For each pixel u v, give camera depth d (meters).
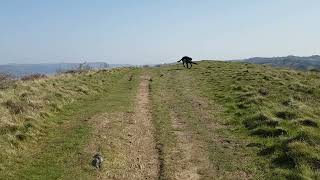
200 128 23.00
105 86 38.75
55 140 19.62
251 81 39.03
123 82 43.38
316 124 21.61
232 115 25.86
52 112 24.75
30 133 19.67
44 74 39.56
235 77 43.31
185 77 47.88
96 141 19.34
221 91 35.69
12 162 16.45
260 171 16.14
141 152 18.86
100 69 56.22
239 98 30.56
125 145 19.61
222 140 20.55
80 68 55.94
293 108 25.92
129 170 16.62
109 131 21.31
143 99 32.56
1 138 18.00
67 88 32.75
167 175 15.92
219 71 51.47
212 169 16.59
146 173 16.39
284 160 16.80
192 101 31.52
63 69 53.75
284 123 21.80
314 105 27.88
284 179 15.03
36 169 15.88
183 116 26.12
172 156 18.14
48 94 28.14
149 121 24.80
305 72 49.09
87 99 31.08
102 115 25.14
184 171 16.39
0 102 23.03
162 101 31.67
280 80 38.84
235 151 18.70
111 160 17.31
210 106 29.33
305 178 14.79
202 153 18.56
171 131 22.33
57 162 16.70
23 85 29.55
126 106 28.84
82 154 17.58
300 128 20.41
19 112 22.14
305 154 16.67
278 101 28.95
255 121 22.78
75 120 23.83
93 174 15.71
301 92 32.31
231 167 16.70
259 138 20.28
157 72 56.19
